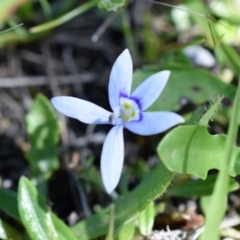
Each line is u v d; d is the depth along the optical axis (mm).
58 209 158
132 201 139
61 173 163
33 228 133
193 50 180
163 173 135
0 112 175
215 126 168
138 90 128
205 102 160
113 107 127
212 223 121
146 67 163
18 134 171
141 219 140
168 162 125
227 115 164
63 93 180
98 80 183
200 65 179
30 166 164
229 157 120
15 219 150
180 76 162
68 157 166
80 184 157
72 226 144
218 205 121
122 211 139
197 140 127
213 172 157
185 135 126
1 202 145
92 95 180
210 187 147
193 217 151
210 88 161
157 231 145
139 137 170
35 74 183
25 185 134
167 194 150
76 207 158
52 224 134
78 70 184
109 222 140
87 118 126
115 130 125
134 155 168
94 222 141
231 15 176
